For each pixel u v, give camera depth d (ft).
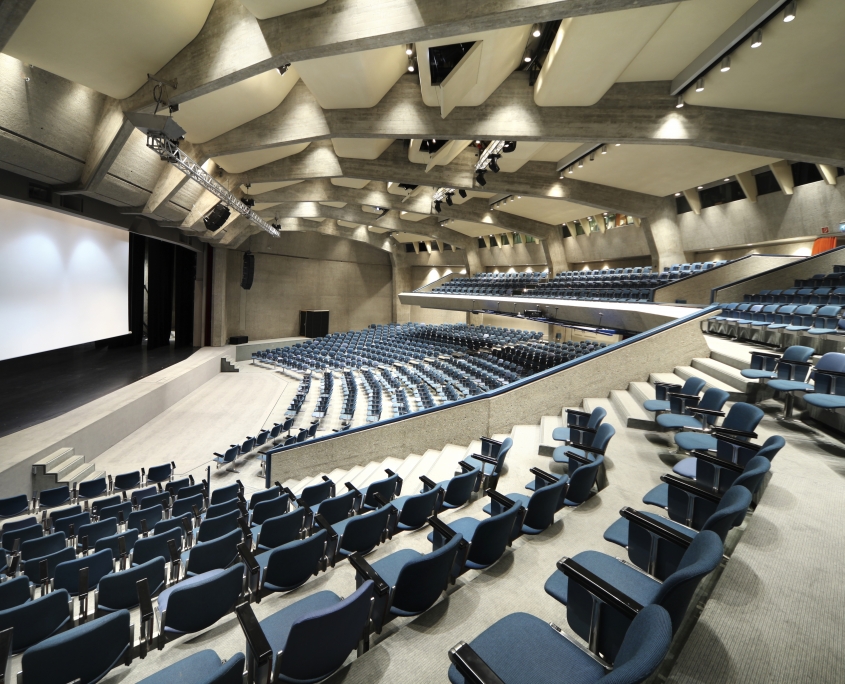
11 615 9.66
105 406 39.24
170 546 12.82
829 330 22.84
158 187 41.22
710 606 7.40
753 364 19.92
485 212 73.56
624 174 48.19
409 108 32.96
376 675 6.98
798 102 29.07
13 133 26.11
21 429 32.60
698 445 13.00
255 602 10.45
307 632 6.24
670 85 31.27
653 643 4.19
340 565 12.18
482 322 101.14
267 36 21.47
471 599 8.75
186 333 82.43
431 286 100.73
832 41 23.09
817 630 6.88
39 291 39.65
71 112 27.91
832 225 41.22
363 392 56.29
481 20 18.75
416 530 13.66
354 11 20.03
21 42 21.12
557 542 10.57
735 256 53.78
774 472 12.29
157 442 40.04
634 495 12.69
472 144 48.88
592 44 24.56
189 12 22.06
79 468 31.55
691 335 23.91
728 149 31.91
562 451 14.61
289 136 34.45
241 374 71.05
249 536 13.52
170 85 24.38
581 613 6.95
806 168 41.81
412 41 20.17
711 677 6.15
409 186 60.59
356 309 107.96
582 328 50.83
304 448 25.84
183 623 9.21
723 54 25.62
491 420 21.61
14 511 24.35
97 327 47.88
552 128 32.48
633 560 8.66
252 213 56.08
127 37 22.04
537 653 6.15
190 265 82.99
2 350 35.86
